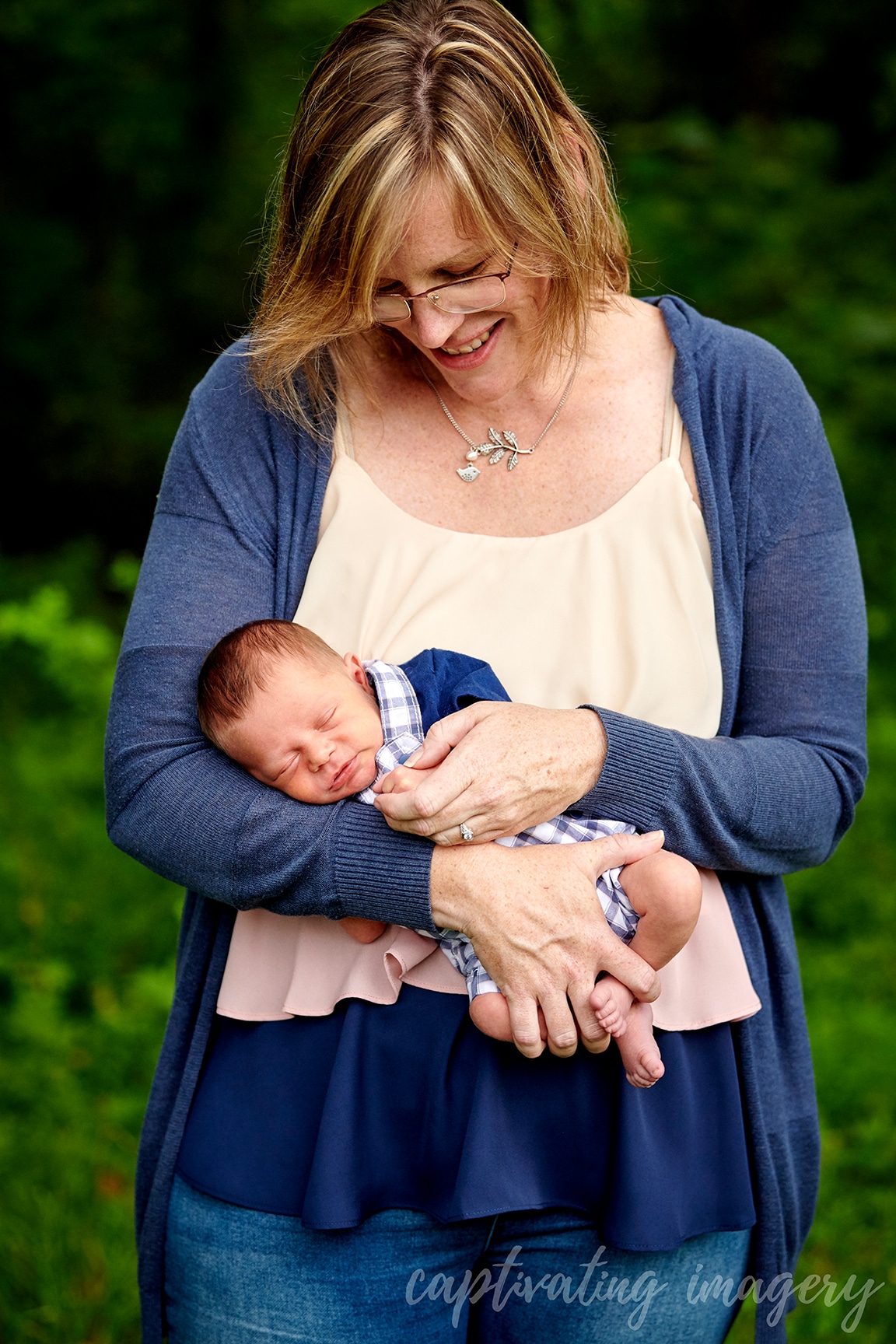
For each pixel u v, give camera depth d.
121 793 1.81
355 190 1.59
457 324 1.69
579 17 6.59
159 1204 1.86
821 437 1.89
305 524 1.90
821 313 6.41
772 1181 1.82
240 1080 1.82
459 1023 1.73
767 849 1.78
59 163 7.73
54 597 5.69
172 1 7.36
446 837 1.64
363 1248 1.75
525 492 1.88
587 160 1.75
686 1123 1.76
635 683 1.80
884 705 5.56
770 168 6.84
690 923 1.67
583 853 1.66
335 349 1.91
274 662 1.79
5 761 5.57
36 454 8.02
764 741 1.80
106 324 7.94
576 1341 1.78
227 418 1.92
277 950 1.83
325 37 7.47
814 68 7.72
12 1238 3.01
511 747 1.65
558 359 1.85
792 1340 2.77
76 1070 3.64
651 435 1.87
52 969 4.00
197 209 7.89
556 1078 1.72
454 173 1.56
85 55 7.22
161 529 1.92
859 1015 3.82
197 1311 1.82
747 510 1.84
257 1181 1.77
